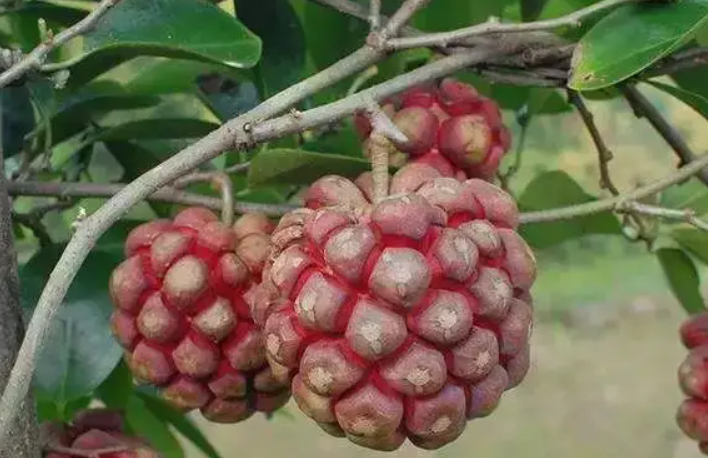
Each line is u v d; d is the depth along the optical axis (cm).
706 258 88
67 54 85
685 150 82
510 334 63
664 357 338
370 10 72
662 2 69
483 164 74
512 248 64
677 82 85
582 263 380
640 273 377
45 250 76
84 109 85
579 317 365
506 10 92
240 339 69
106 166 97
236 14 82
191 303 68
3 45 90
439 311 61
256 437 281
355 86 84
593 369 331
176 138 85
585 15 69
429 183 64
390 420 62
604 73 69
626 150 299
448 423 62
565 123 220
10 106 88
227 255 68
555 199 89
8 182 74
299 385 63
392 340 61
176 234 69
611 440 288
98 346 74
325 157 72
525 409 305
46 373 74
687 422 81
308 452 274
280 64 82
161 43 71
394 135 65
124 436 74
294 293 62
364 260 61
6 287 64
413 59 85
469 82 92
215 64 80
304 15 88
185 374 69
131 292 69
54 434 73
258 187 77
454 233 62
